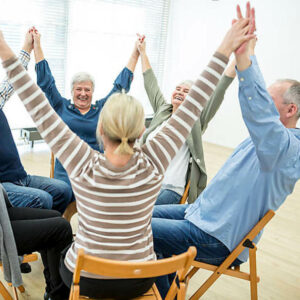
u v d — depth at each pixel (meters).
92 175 1.06
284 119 1.48
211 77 1.12
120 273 1.05
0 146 1.93
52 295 1.70
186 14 5.52
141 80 5.58
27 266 2.09
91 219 1.09
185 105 1.14
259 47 4.91
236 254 1.62
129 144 1.07
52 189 2.17
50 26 4.25
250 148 1.54
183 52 5.66
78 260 1.01
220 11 5.11
